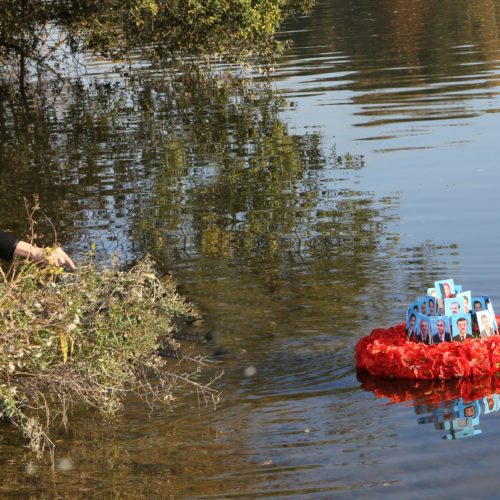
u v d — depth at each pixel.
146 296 11.11
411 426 9.76
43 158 27.70
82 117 35.19
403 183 21.73
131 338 10.33
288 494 8.41
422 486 8.43
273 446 9.45
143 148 28.31
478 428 9.59
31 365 9.99
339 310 13.34
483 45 46.09
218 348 12.18
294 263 15.87
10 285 9.66
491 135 26.36
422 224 17.94
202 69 45.06
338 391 10.80
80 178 24.58
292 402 10.57
